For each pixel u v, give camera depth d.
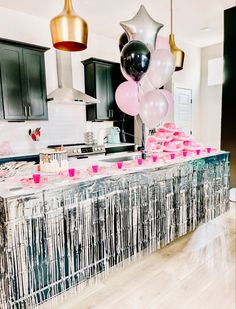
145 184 1.97
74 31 1.64
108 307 1.57
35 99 3.62
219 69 5.47
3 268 1.34
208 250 2.24
